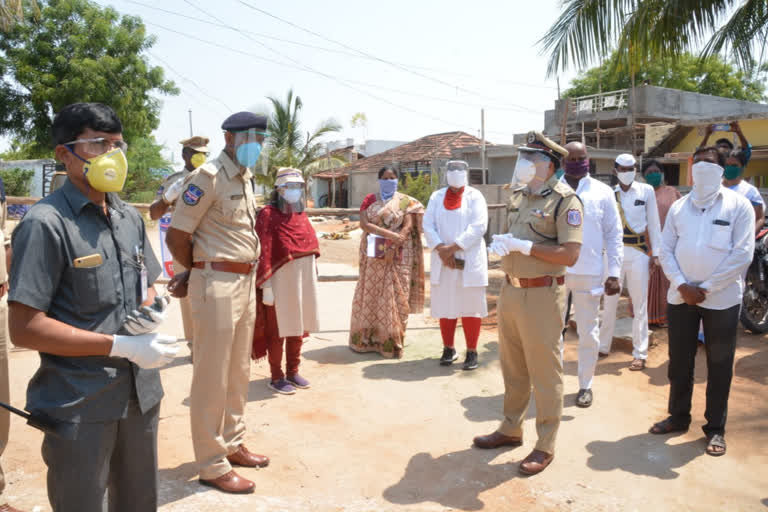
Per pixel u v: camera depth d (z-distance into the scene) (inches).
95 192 81.2
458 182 207.9
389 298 228.2
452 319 216.5
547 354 138.3
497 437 152.2
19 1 397.4
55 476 78.7
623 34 306.2
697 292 146.0
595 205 177.3
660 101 945.5
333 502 124.4
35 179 1160.8
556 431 141.6
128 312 83.3
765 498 127.7
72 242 76.4
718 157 148.0
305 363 222.4
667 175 781.3
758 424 164.6
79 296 77.2
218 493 124.1
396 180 227.9
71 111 77.6
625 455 147.9
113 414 80.4
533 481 135.0
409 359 228.7
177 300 316.2
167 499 120.0
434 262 214.5
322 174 1519.4
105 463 81.0
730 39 308.5
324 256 600.4
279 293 183.5
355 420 169.0
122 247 83.0
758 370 207.0
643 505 124.7
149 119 1107.3
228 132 123.6
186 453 145.0
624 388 194.9
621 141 1000.9
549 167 139.1
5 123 1002.7
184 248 124.1
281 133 1023.0
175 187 172.6
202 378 124.0
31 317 72.4
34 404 77.2
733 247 146.6
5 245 125.3
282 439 155.3
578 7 315.3
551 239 138.3
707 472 138.9
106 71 984.9
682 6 286.4
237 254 126.4
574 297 180.7
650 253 211.0
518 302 139.0
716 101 1000.9
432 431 162.4
